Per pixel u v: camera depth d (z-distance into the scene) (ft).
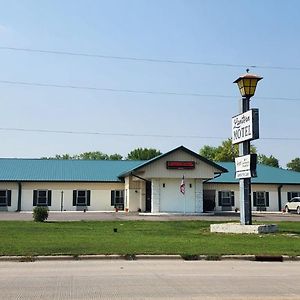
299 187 176.96
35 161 177.88
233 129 87.61
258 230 78.69
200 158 143.95
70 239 65.10
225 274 39.73
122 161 183.93
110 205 165.48
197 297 29.50
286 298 29.35
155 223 100.58
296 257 51.80
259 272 41.27
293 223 104.37
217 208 168.66
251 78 84.02
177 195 143.95
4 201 159.53
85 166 176.14
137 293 30.78
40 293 30.66
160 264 46.78
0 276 38.14
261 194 174.81
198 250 54.44
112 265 45.68
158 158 141.90
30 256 49.32
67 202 163.02
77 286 33.40
